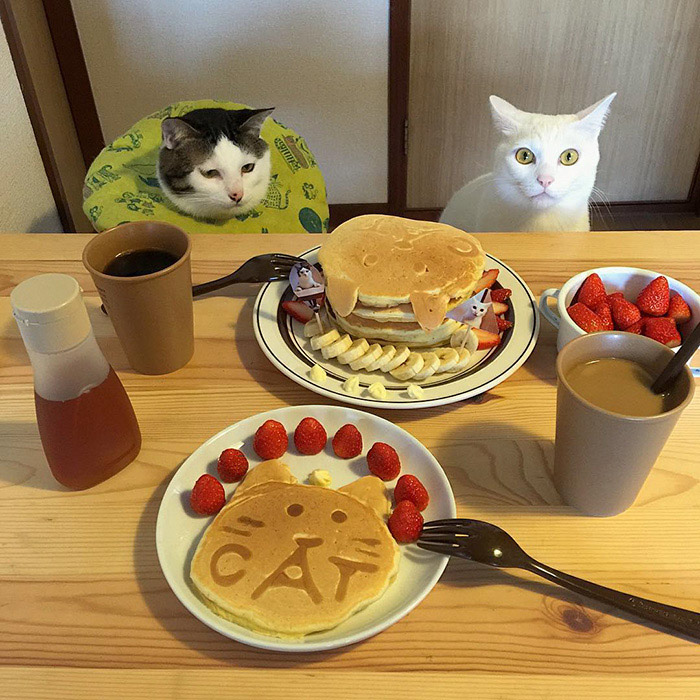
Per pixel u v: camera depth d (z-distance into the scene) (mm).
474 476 711
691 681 539
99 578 619
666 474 706
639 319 819
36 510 679
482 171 2586
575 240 1058
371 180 2598
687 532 652
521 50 2303
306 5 2174
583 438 605
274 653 563
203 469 703
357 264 841
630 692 533
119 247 798
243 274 951
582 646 563
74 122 2385
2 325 917
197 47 2262
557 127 1385
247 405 803
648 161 2576
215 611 568
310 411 751
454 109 2430
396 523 627
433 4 2191
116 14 2174
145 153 1566
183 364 854
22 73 1658
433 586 585
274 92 2373
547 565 621
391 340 844
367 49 2270
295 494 651
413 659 558
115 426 683
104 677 550
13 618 588
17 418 781
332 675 549
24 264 1018
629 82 2373
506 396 809
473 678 545
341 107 2406
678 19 2225
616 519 665
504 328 871
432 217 2682
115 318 775
